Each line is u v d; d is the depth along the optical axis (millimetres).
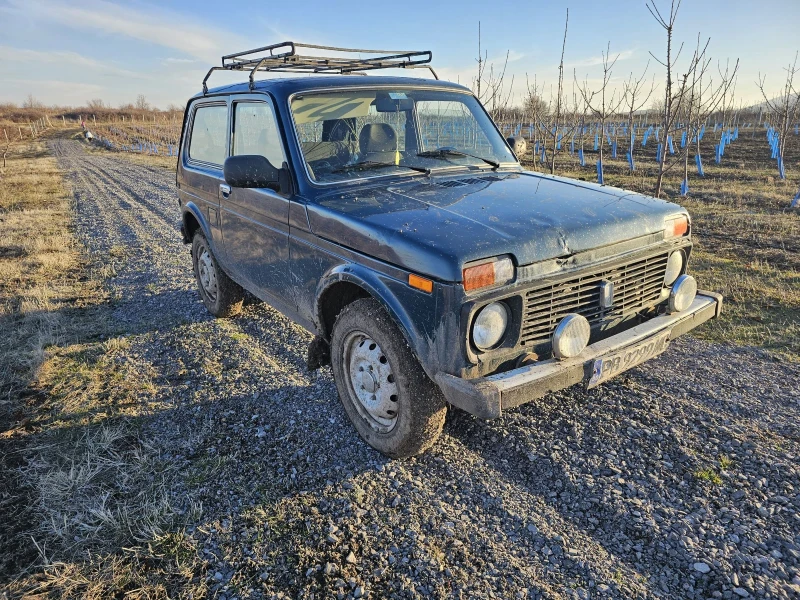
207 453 3164
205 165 4773
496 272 2412
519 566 2275
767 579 2148
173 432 3395
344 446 3182
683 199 11250
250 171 3223
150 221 11102
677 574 2201
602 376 2682
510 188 3256
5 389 3992
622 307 2945
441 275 2357
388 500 2721
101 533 2584
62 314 5617
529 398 2432
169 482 2922
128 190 16719
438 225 2592
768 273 5961
